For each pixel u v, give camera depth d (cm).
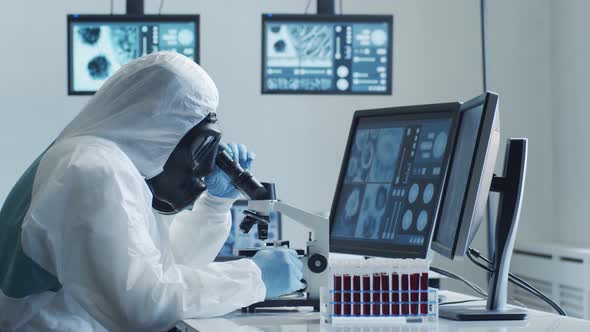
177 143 212
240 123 495
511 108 504
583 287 388
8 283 200
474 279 491
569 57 479
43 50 485
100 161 195
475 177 185
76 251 189
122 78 216
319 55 427
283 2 496
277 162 497
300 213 202
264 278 202
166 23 421
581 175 467
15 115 483
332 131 500
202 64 492
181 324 188
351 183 243
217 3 493
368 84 429
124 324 189
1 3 482
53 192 193
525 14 505
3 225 209
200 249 249
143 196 200
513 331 164
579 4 466
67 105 487
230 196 249
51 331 205
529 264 444
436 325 171
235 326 174
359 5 500
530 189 504
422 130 217
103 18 421
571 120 478
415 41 504
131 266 188
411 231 208
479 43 505
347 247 235
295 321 181
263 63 426
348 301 171
